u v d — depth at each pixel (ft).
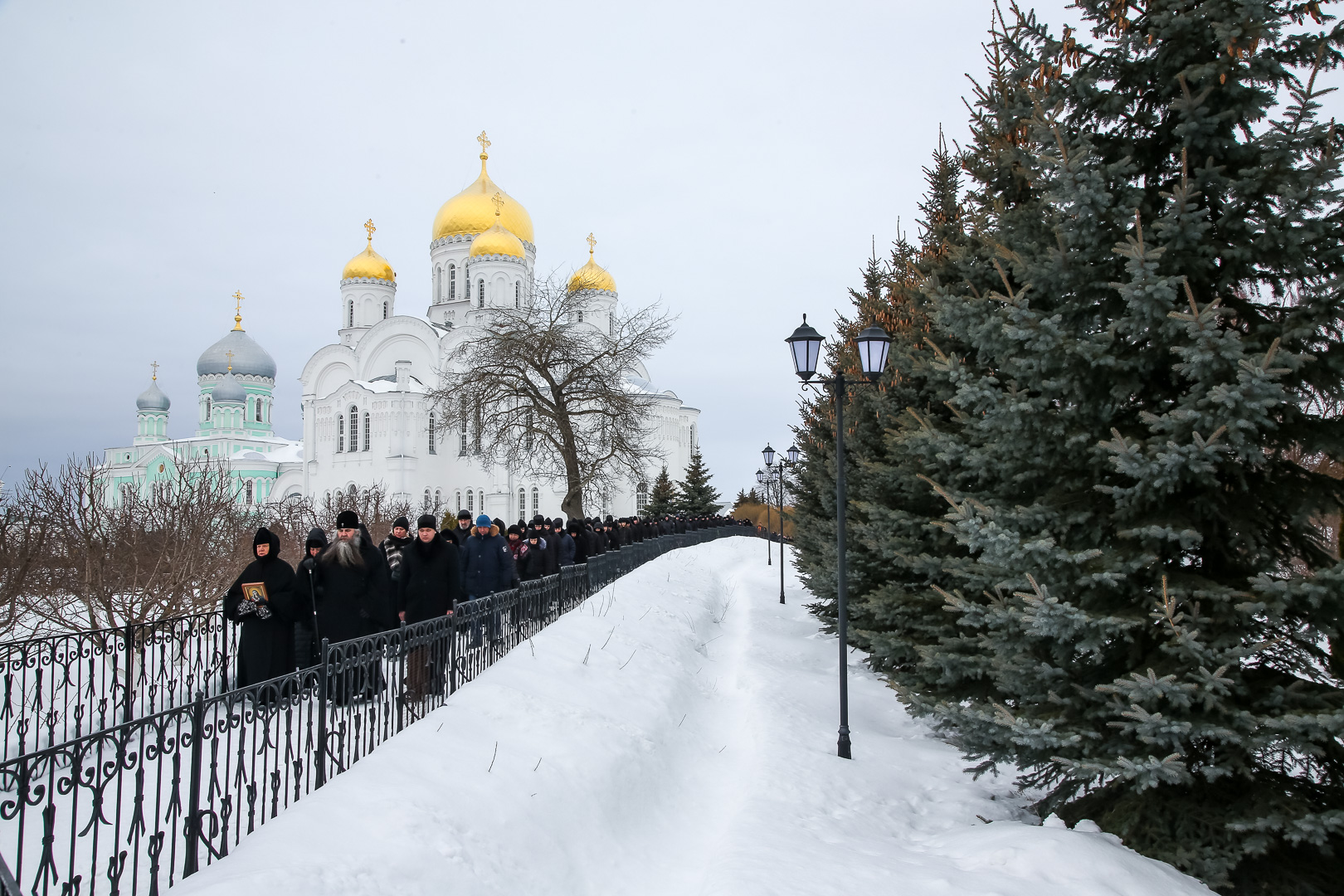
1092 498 20.49
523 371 99.30
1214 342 16.30
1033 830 18.93
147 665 35.47
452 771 18.88
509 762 20.27
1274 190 17.62
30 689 32.48
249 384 253.65
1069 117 21.06
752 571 104.12
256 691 15.08
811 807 22.67
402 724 21.30
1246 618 17.39
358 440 197.16
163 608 37.11
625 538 83.46
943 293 25.54
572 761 21.52
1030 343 19.13
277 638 25.57
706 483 191.52
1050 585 18.85
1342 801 18.13
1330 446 17.25
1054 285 20.20
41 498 36.19
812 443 52.80
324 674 17.37
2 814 10.18
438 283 220.84
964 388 20.25
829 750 28.53
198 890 11.98
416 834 15.44
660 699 30.04
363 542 26.71
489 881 15.56
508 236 204.23
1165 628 17.61
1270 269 18.62
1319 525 20.53
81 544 36.22
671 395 223.30
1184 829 18.56
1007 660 20.21
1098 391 19.63
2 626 30.42
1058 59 21.06
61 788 10.93
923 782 26.89
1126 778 17.25
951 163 38.75
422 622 23.06
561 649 32.63
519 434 103.14
